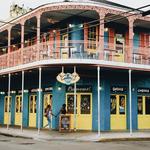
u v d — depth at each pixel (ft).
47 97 87.10
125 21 87.04
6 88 106.93
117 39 89.76
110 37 88.48
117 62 76.74
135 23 88.43
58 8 77.25
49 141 62.95
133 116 85.92
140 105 87.76
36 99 91.61
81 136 69.05
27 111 94.32
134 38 92.63
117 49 87.30
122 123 84.38
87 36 85.46
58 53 80.23
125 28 91.04
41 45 80.02
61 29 88.22
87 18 85.76
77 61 74.28
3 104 108.06
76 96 82.79
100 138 65.67
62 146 54.54
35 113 91.86
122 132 77.51
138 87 87.81
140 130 83.87
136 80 87.71
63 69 76.64
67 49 80.23
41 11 79.15
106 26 88.12
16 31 98.84
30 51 82.74
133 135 71.41
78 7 76.38
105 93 82.23
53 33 90.79
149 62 86.94
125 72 83.56
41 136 69.36
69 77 73.51
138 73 85.61
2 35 104.42
